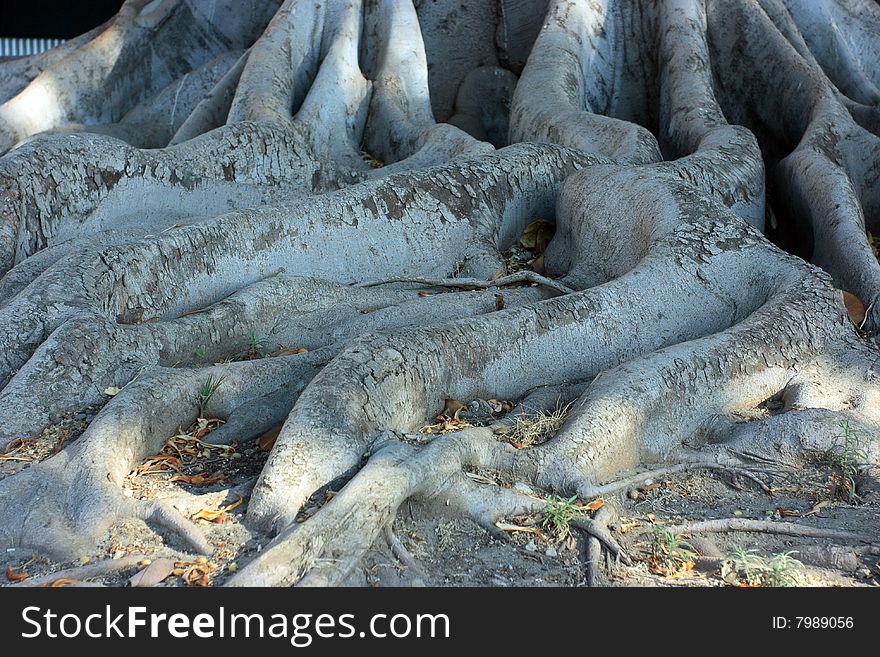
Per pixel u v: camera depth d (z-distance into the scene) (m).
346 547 4.07
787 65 10.18
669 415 5.44
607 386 5.40
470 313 6.74
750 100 10.59
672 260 6.41
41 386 5.40
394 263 7.42
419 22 11.87
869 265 6.93
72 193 7.47
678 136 9.58
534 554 4.43
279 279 6.68
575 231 7.65
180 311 6.51
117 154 7.72
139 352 5.80
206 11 12.48
